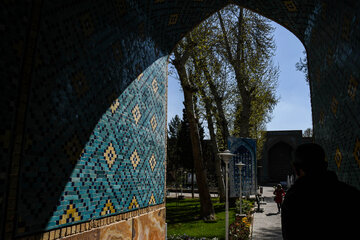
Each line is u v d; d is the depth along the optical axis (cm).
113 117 298
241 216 891
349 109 259
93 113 262
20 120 178
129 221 326
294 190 155
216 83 1238
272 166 3825
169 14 440
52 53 207
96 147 265
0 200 165
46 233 201
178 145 2394
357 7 227
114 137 299
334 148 316
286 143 3672
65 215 221
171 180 3150
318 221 142
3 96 168
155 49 440
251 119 1541
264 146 3719
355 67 238
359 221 139
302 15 404
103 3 282
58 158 214
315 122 394
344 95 270
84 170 246
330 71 313
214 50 1110
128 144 331
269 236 720
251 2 458
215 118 1398
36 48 191
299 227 145
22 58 181
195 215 1098
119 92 312
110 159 290
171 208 1399
